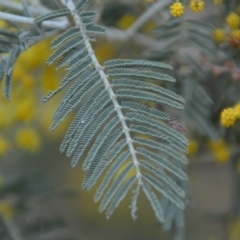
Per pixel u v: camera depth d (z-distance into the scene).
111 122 0.60
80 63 0.61
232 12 0.70
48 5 0.75
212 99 0.75
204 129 0.74
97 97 0.60
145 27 0.78
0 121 0.80
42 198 0.81
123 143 0.60
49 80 0.77
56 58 0.62
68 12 0.63
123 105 0.60
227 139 0.78
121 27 0.79
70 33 0.62
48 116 0.82
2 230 0.79
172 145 0.60
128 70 0.61
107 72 0.61
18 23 0.70
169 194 0.60
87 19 0.62
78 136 0.60
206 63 0.73
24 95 0.79
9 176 0.82
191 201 0.71
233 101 0.74
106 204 0.60
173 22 0.72
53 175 0.83
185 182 0.70
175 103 0.60
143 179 0.60
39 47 0.75
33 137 0.83
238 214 0.82
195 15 0.73
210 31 0.71
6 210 0.80
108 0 0.77
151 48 0.77
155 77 0.61
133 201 0.60
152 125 0.60
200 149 0.79
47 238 0.80
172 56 0.73
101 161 0.60
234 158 0.80
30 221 0.81
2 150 0.82
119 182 0.60
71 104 0.60
